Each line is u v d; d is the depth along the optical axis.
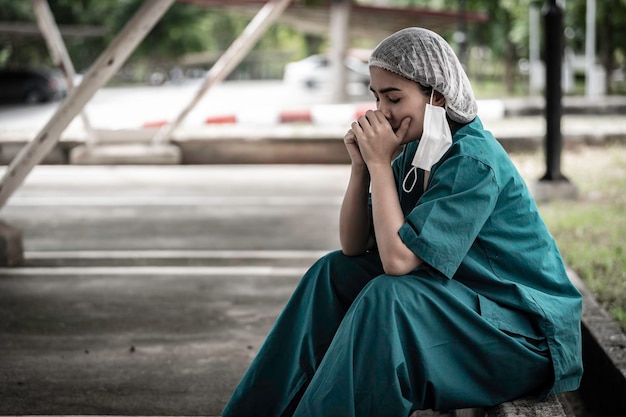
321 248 7.45
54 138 6.29
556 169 9.02
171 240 7.80
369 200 3.37
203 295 5.97
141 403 4.09
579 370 3.13
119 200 10.02
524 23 28.11
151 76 55.00
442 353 2.89
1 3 43.44
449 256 2.87
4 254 6.82
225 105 27.30
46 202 9.89
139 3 52.78
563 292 3.14
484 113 18.11
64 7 51.59
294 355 3.19
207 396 4.18
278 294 5.98
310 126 15.65
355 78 34.50
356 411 2.78
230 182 11.41
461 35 19.86
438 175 2.95
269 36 73.50
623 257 6.00
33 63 51.34
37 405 4.07
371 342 2.79
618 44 26.80
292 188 10.85
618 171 10.70
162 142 12.83
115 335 5.12
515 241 3.05
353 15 20.27
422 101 3.01
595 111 19.02
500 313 2.99
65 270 6.70
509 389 3.02
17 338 5.07
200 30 59.19
